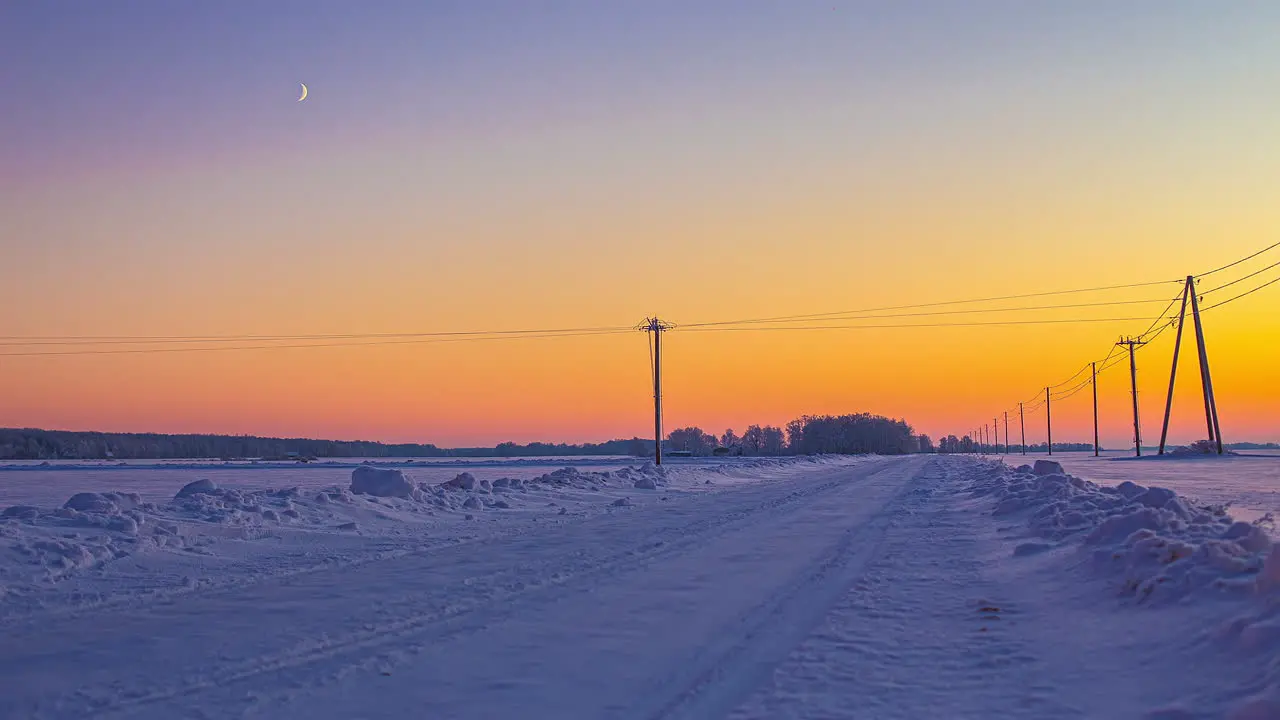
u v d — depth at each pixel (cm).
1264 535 918
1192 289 7319
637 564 1363
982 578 1169
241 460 13988
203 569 1311
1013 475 3231
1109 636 780
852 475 5288
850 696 656
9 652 813
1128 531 1151
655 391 6322
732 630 895
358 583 1187
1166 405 7950
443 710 639
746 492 3441
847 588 1128
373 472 2377
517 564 1366
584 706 645
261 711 638
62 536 1412
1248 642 629
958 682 686
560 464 10600
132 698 671
